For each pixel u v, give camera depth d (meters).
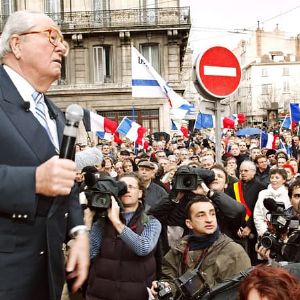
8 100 2.04
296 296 2.24
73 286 2.27
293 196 5.77
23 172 1.89
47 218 2.04
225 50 6.14
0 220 1.96
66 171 1.88
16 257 1.98
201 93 6.17
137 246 4.73
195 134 31.92
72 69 37.78
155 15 37.28
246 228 7.61
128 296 4.79
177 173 5.23
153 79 14.48
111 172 11.16
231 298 3.18
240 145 16.64
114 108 37.75
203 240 4.16
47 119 2.23
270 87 99.25
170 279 4.27
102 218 4.94
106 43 37.78
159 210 5.50
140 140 18.70
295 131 22.05
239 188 8.05
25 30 2.11
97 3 38.00
